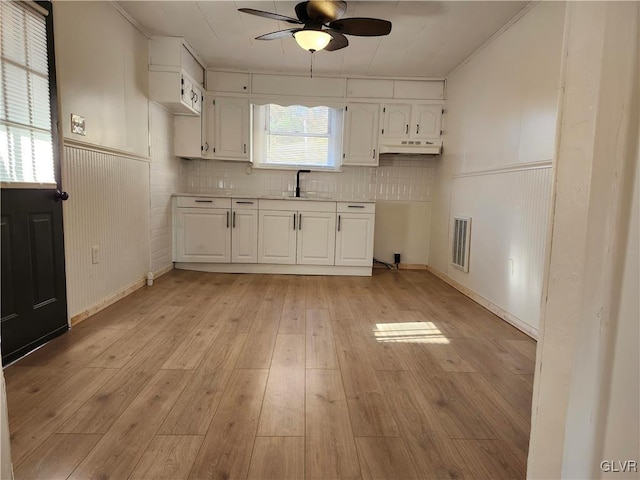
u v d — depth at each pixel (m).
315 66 4.04
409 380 1.80
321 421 1.45
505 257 2.78
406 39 3.23
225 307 2.87
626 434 0.53
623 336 0.53
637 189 0.51
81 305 2.46
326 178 4.68
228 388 1.67
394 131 4.34
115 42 2.80
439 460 1.25
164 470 1.17
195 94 3.90
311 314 2.77
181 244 4.08
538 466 0.70
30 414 1.43
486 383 1.78
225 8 2.84
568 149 0.63
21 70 1.87
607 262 0.56
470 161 3.51
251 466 1.20
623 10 0.54
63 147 2.21
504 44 2.91
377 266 4.79
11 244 1.84
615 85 0.55
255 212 4.04
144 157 3.35
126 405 1.51
